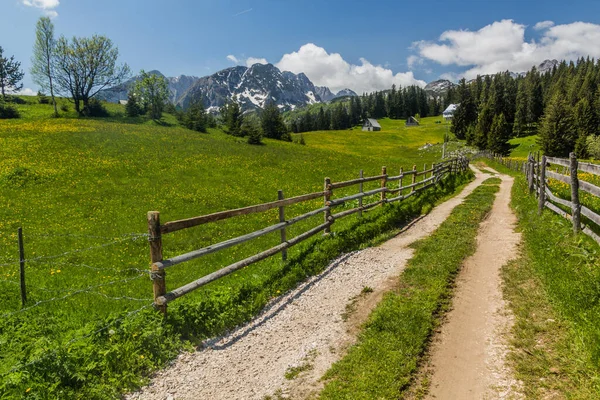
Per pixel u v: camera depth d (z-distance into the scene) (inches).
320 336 234.4
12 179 960.3
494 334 216.7
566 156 3474.4
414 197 695.7
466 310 250.2
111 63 3068.4
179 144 1672.0
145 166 1230.3
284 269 335.9
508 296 260.7
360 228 458.9
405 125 7549.2
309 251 381.1
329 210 438.0
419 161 2719.0
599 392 156.5
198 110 2881.4
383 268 344.5
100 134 1688.0
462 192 866.8
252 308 272.8
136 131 1909.4
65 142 1464.1
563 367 177.8
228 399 180.9
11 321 281.6
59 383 177.0
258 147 1959.9
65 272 444.8
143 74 3430.1
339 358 207.9
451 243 396.5
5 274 422.9
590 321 197.2
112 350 200.5
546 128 3518.7
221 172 1258.0
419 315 241.0
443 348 208.7
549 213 431.2
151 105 3344.0
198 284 257.1
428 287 287.7
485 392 171.0
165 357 212.4
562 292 234.8
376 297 282.5
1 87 3388.3
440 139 5236.2
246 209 304.0
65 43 2915.8
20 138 1461.6
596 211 373.1
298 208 827.4
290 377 194.5
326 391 178.2
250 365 208.8
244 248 514.6
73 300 347.9
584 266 260.4
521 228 439.2
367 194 521.3
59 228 653.3
